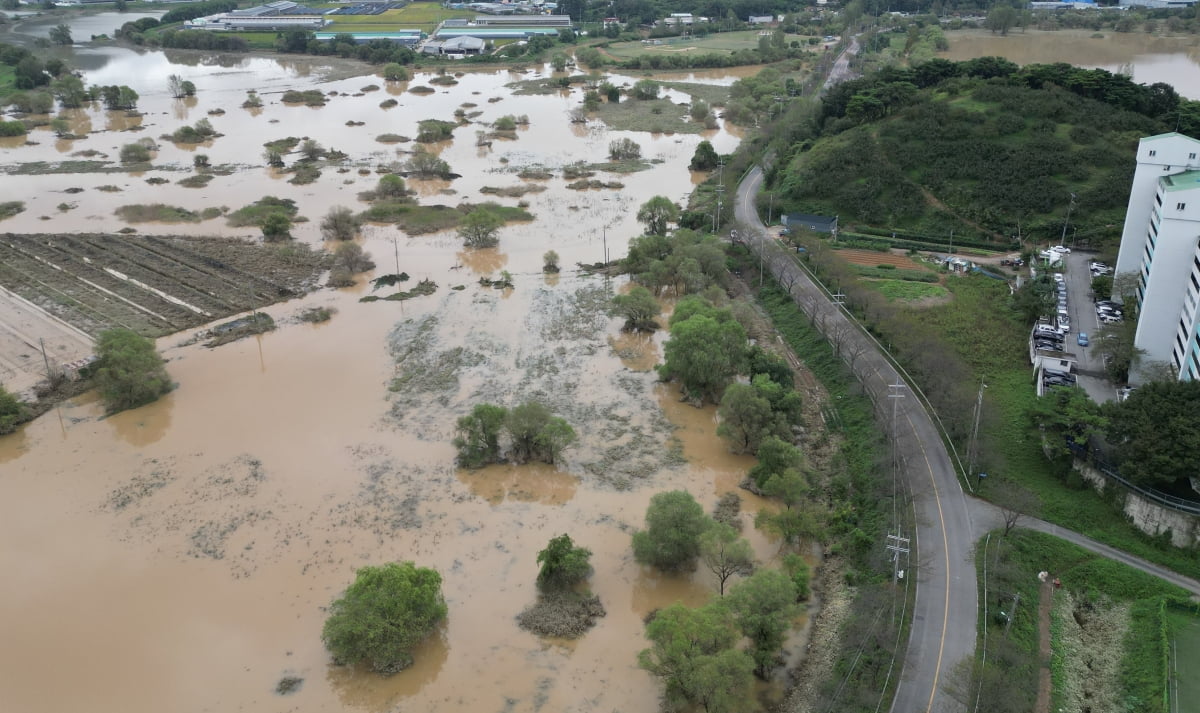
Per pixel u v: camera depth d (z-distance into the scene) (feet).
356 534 339.77
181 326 511.40
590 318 523.70
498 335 502.38
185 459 387.75
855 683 260.62
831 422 409.49
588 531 342.03
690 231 610.65
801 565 308.60
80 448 396.78
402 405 430.61
